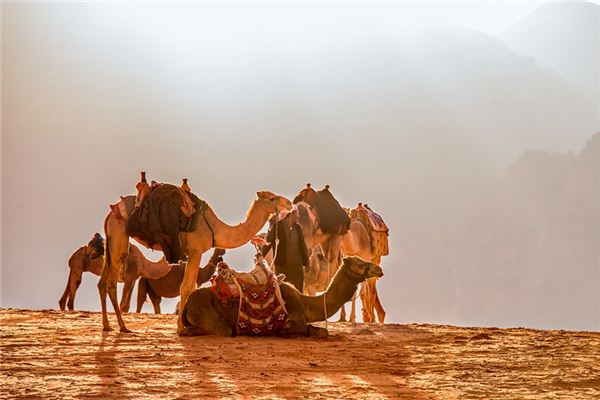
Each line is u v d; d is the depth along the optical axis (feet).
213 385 83.10
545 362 99.71
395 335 129.08
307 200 160.56
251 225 133.28
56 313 178.50
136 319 164.14
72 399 76.43
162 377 87.45
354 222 178.09
